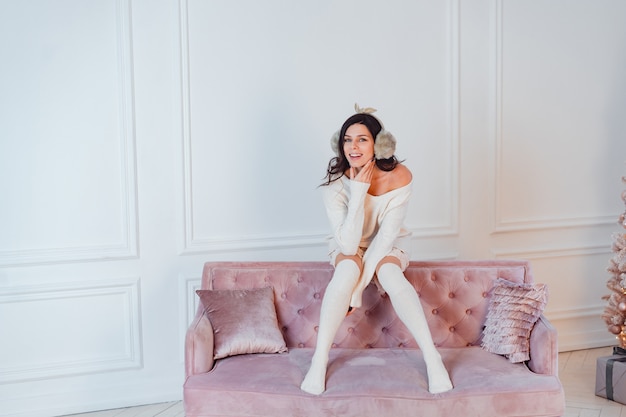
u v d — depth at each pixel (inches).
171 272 150.5
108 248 144.6
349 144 115.3
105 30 142.7
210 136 151.9
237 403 105.2
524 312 116.3
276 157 157.9
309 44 158.9
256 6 153.9
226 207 154.4
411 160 169.6
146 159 146.9
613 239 150.3
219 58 151.6
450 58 171.8
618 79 191.3
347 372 110.3
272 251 158.7
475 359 115.0
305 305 128.0
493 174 177.2
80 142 142.2
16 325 139.2
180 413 143.2
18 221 138.6
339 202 119.6
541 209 184.4
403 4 166.9
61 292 141.4
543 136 183.3
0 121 136.6
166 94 147.7
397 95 167.6
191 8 148.4
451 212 173.9
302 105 159.2
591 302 190.7
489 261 130.5
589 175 189.6
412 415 102.5
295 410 104.0
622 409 142.1
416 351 122.4
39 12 138.2
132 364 147.9
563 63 184.2
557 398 103.5
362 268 116.7
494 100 175.6
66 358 142.9
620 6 190.4
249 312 122.0
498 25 174.9
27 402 140.3
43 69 139.0
